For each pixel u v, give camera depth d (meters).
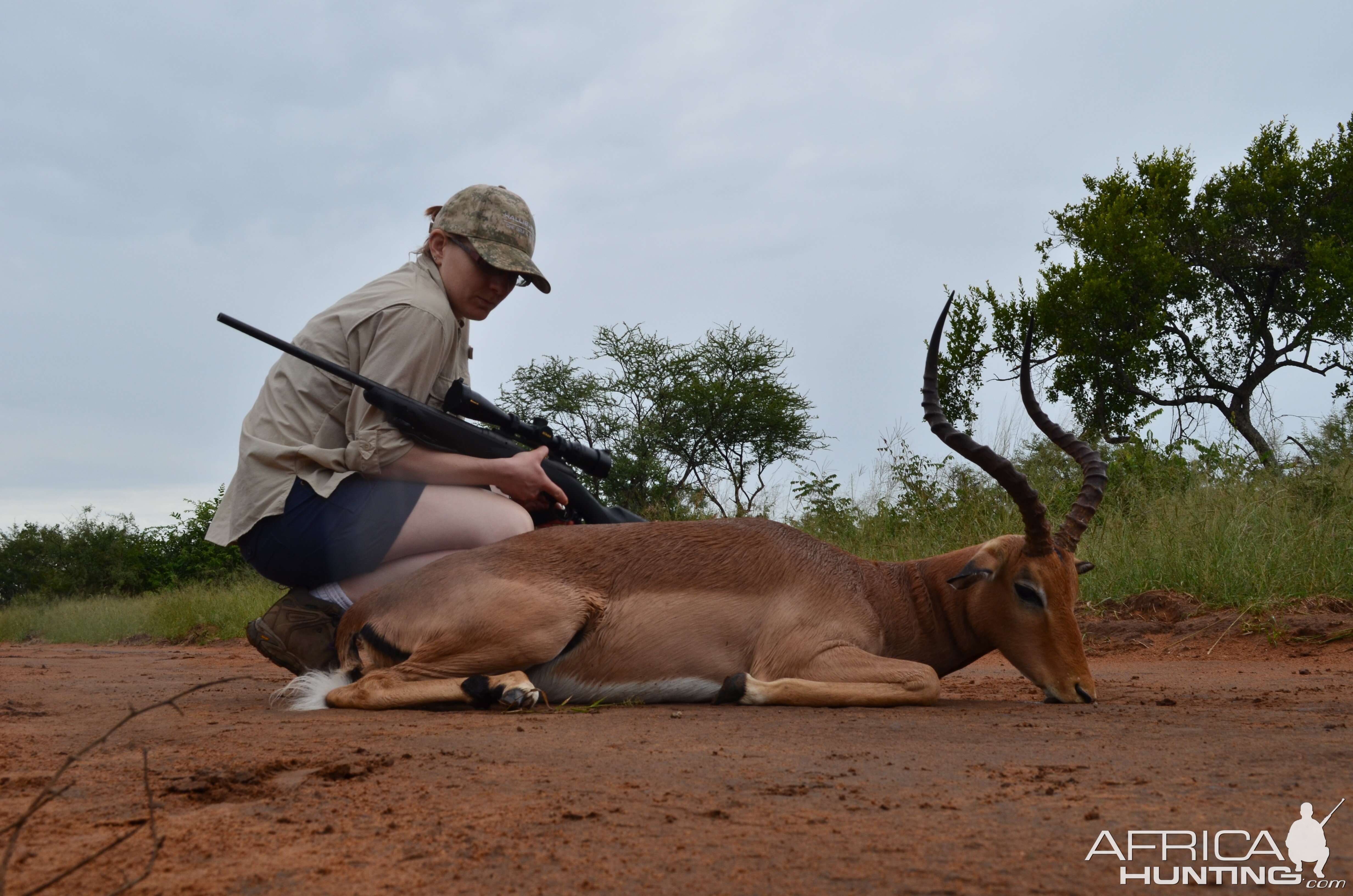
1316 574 8.65
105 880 1.77
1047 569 4.66
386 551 4.91
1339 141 22.61
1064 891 1.67
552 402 23.52
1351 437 12.88
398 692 4.24
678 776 2.65
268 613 4.94
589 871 1.80
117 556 32.12
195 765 2.77
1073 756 2.94
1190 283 22.89
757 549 4.69
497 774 2.66
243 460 4.89
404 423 4.82
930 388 4.83
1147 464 12.27
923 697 4.39
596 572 4.53
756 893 1.67
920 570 5.06
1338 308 21.59
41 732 3.54
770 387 23.55
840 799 2.36
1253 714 3.99
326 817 2.19
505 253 5.12
